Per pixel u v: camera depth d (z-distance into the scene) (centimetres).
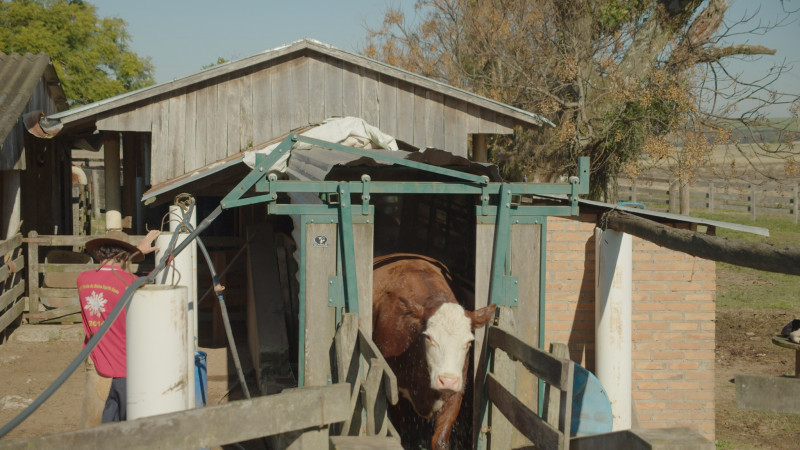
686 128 1581
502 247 585
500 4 2019
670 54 1611
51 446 310
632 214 727
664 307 830
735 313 1516
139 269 1137
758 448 810
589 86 1686
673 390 835
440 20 2412
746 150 1816
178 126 1112
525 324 595
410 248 875
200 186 1127
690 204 3117
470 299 713
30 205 1356
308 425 366
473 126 1213
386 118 1187
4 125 953
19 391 828
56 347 1033
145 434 328
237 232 1391
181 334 413
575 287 827
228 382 875
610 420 649
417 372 579
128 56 3897
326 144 570
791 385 364
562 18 1788
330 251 587
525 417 488
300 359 588
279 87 1151
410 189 580
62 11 3675
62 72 3569
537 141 1842
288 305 931
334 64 1167
